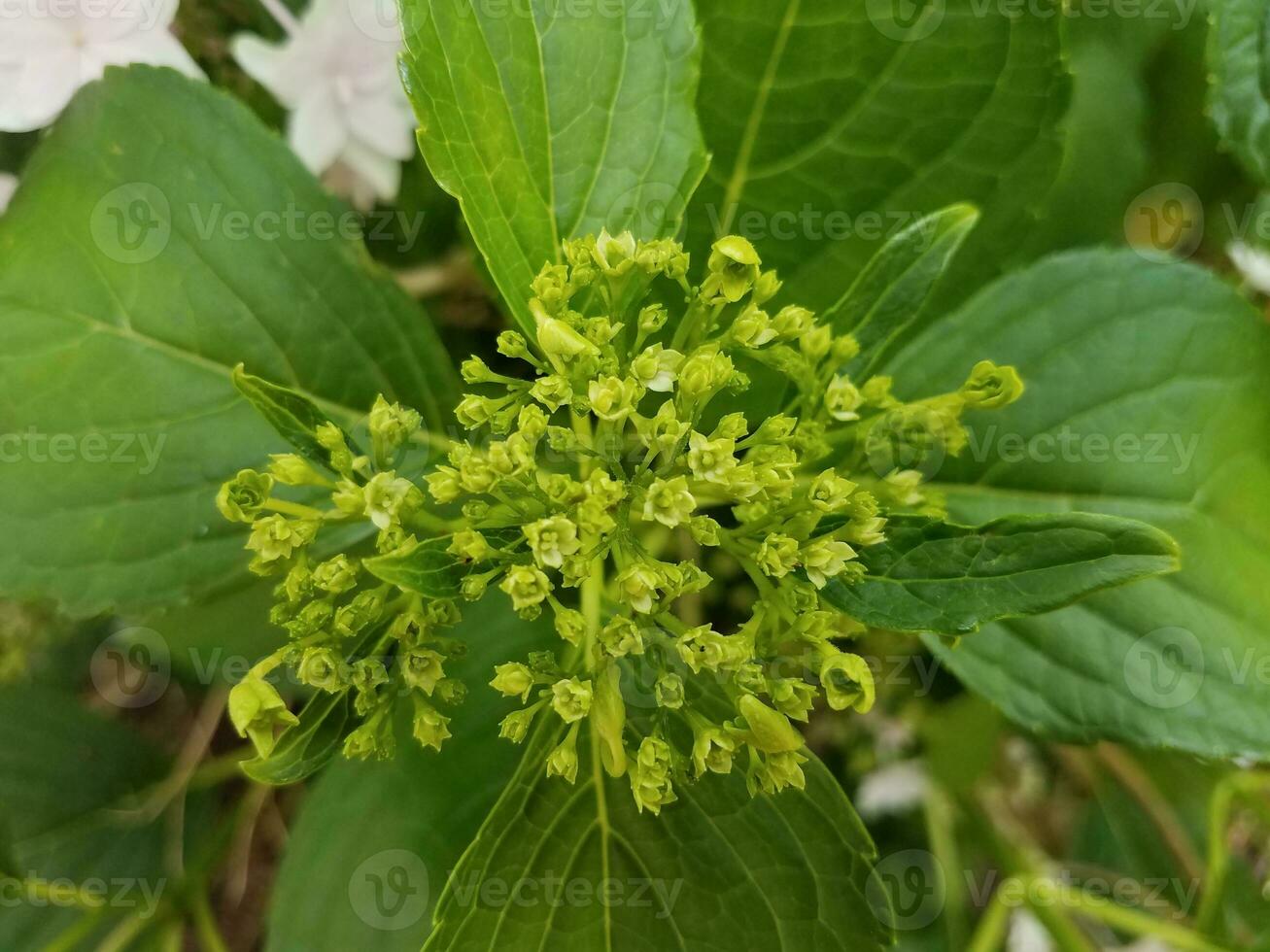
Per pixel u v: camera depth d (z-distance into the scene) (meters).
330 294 0.15
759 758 0.12
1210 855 0.18
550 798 0.13
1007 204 0.16
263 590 0.17
